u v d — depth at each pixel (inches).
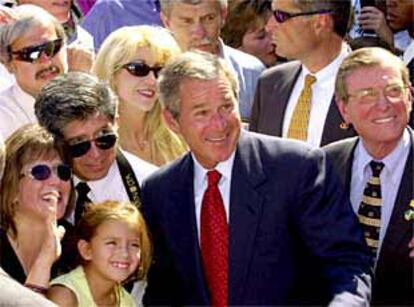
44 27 204.1
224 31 287.0
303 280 173.2
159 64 205.0
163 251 176.4
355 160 187.8
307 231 168.9
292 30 222.2
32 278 165.6
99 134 177.8
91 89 178.1
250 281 168.4
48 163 169.2
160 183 177.3
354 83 182.9
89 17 280.1
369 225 183.8
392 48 269.9
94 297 173.2
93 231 172.7
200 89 164.9
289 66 230.5
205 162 170.2
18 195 168.7
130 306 178.7
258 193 168.6
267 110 228.7
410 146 185.2
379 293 180.9
